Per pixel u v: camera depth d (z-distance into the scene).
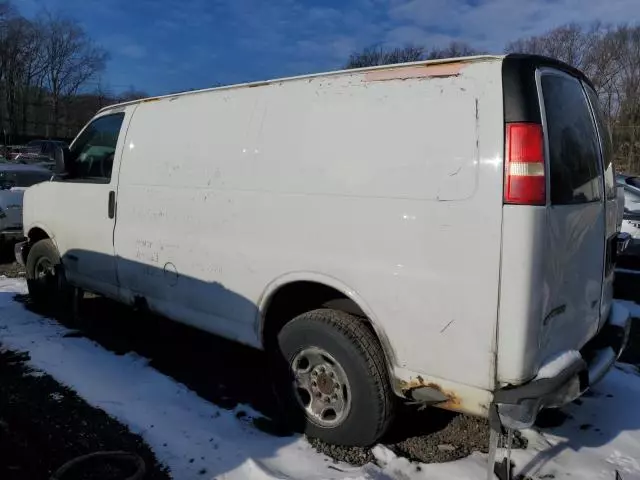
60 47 73.19
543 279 2.66
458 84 2.84
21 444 3.39
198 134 4.07
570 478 3.12
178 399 4.02
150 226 4.42
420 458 3.32
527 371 2.66
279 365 3.58
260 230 3.59
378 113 3.10
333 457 3.27
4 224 8.77
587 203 3.12
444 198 2.81
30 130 71.06
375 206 3.05
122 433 3.54
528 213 2.60
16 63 69.56
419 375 2.98
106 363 4.63
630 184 11.11
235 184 3.75
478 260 2.71
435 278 2.85
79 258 5.29
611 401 4.12
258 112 3.69
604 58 44.78
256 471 3.12
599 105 3.75
